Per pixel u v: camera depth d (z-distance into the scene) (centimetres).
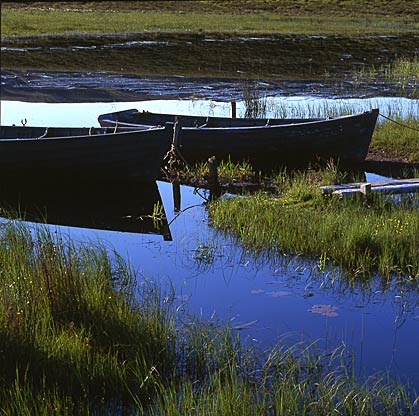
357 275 1062
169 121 1883
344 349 844
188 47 4028
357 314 946
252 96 2541
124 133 1525
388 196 1383
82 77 3206
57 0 6194
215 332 877
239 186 1584
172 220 1370
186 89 2908
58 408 677
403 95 2638
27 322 814
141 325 848
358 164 1723
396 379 776
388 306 971
